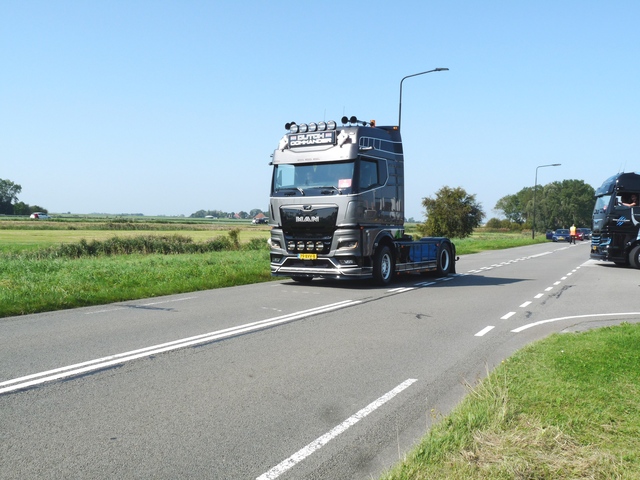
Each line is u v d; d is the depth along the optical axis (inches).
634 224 887.1
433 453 147.8
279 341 310.0
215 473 146.6
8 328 345.1
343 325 362.3
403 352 286.5
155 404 199.9
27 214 7436.0
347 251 559.8
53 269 774.5
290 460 154.9
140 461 152.9
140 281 601.6
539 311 432.1
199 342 304.8
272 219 595.8
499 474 136.3
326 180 568.4
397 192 628.4
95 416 187.0
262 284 630.5
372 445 165.8
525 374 222.7
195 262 891.4
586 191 5861.2
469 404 188.1
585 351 260.5
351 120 588.4
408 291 562.3
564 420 169.9
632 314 412.5
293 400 206.5
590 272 830.5
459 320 387.5
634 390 199.8
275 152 597.0
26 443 164.1
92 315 398.6
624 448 151.8
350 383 229.3
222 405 199.8
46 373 238.5
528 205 6063.0
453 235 2517.2
